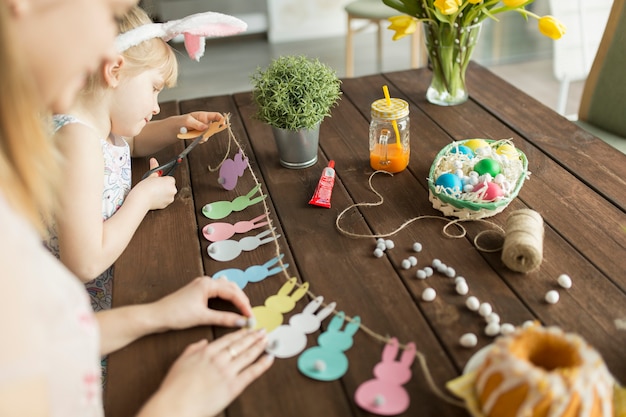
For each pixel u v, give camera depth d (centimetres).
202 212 116
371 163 127
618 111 172
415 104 157
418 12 147
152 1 251
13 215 58
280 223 112
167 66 116
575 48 230
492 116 147
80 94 106
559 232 103
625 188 114
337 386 77
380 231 107
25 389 54
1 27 55
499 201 106
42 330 56
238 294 91
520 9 140
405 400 74
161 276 99
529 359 68
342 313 88
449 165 116
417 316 87
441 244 103
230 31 119
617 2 168
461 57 149
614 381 72
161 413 72
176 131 136
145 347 85
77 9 62
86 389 65
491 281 93
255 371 78
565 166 123
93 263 99
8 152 62
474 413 68
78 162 99
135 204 110
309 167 130
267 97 121
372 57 398
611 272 93
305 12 433
